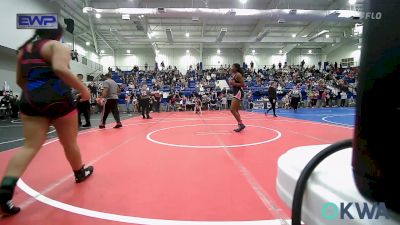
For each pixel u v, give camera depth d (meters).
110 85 7.48
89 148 4.51
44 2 17.03
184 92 20.11
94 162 3.53
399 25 0.41
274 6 20.48
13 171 2.02
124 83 23.17
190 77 25.83
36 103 2.14
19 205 2.15
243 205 2.08
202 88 20.45
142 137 5.71
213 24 24.53
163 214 1.95
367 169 0.46
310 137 5.41
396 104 0.41
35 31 2.37
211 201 2.17
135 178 2.81
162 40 25.58
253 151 4.06
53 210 2.05
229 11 17.36
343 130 6.52
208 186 2.53
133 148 4.46
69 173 3.04
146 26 22.83
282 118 10.51
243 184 2.57
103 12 17.06
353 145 0.49
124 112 17.55
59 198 2.29
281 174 0.74
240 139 5.23
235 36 27.62
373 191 0.45
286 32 27.34
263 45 31.08
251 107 18.95
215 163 3.38
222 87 22.83
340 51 30.95
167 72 27.27
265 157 3.66
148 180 2.74
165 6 20.64
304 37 26.30
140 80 24.27
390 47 0.42
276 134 5.88
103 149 4.41
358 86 0.47
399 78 0.41
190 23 24.20
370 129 0.45
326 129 6.73
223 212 1.96
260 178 2.75
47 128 2.31
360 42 0.47
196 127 7.57
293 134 5.86
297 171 0.68
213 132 6.38
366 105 0.45
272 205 2.08
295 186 0.61
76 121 2.57
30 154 2.12
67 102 2.39
